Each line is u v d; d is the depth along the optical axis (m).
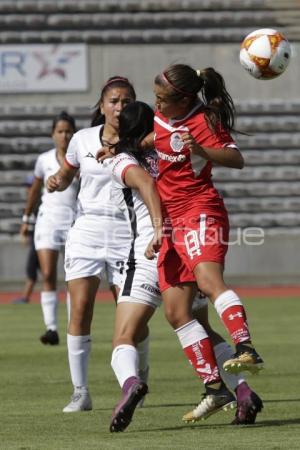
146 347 24.20
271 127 86.31
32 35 87.06
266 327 46.66
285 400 25.44
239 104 86.56
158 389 27.98
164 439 19.53
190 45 87.62
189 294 20.61
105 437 19.97
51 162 38.00
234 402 20.73
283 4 89.06
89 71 87.00
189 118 20.61
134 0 88.56
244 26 88.50
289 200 83.50
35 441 19.56
